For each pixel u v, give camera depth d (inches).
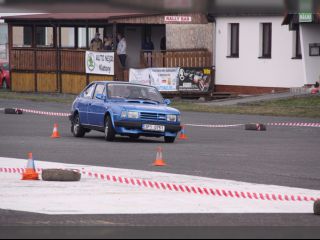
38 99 3270.2
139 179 1284.4
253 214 1030.4
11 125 2329.0
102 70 3319.4
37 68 3622.0
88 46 3464.6
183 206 1072.8
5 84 3900.1
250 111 2743.6
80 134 2034.9
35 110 2847.0
